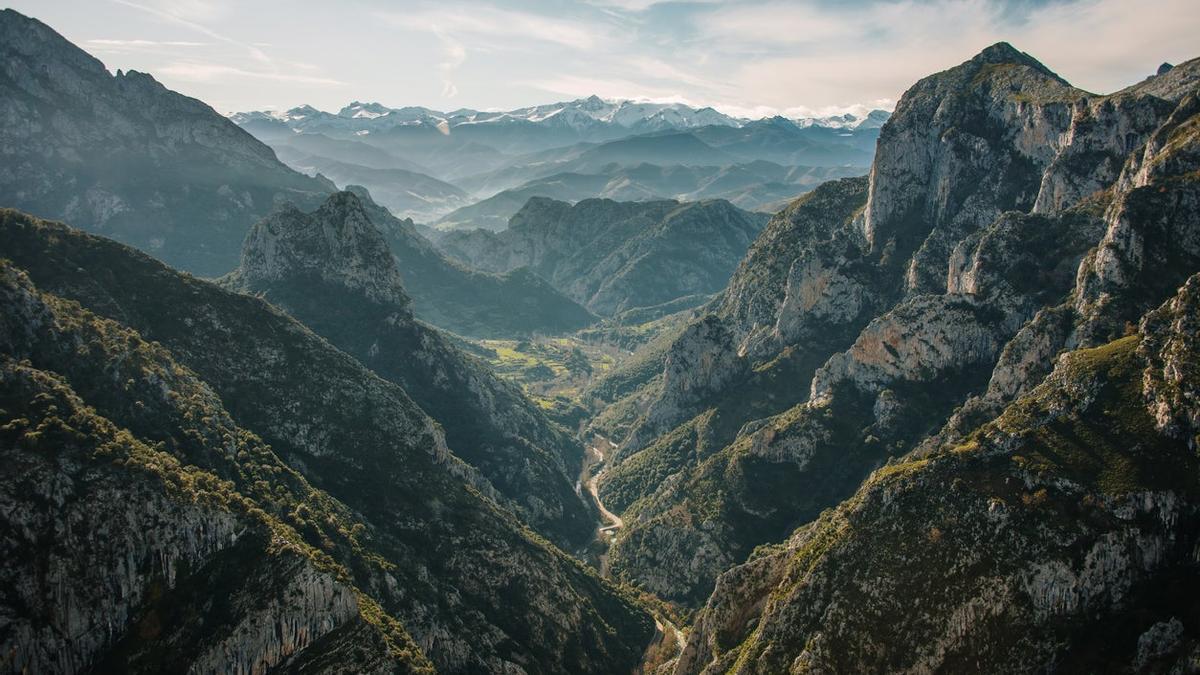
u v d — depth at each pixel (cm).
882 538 15825
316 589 15262
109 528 14125
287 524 17388
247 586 14850
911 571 15075
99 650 13675
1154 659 12450
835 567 15850
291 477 19462
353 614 15812
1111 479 14838
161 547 14575
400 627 16638
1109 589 13875
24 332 17300
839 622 15075
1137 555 14000
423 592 18925
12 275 17988
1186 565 13738
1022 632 13825
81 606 13525
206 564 15162
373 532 19938
